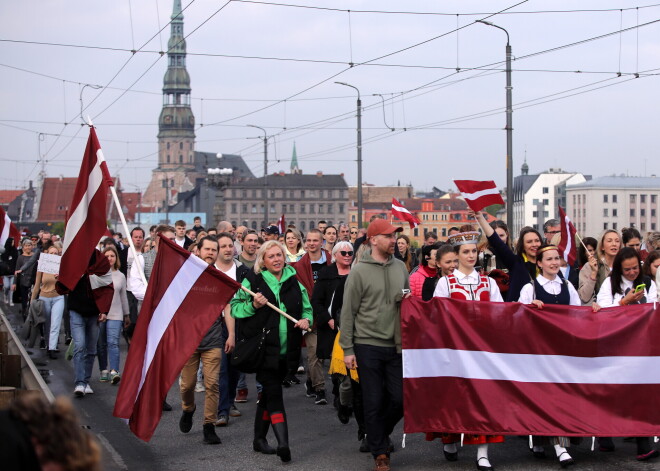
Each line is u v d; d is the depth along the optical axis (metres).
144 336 8.20
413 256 16.55
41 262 16.30
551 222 12.75
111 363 12.63
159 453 8.59
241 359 8.19
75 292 11.84
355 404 8.59
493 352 7.82
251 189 162.12
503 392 7.78
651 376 7.82
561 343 7.84
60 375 13.84
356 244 15.09
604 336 7.85
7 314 24.28
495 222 10.69
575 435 7.70
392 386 7.84
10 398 7.98
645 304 7.93
